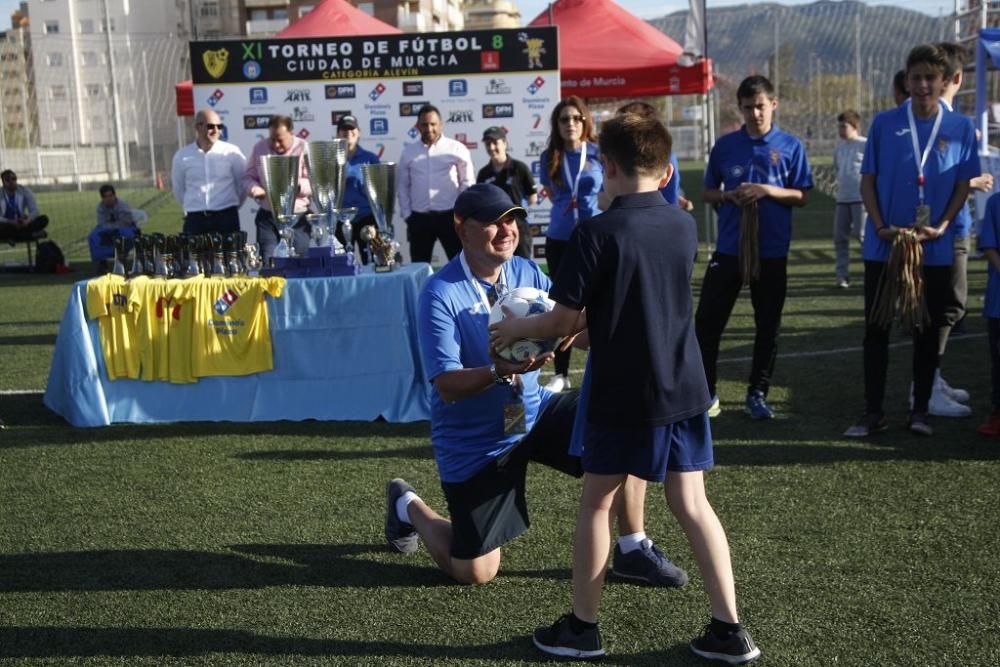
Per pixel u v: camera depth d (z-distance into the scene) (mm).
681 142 44781
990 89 14516
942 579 3570
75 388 6113
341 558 3963
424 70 11516
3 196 14969
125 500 4703
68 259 16984
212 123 8016
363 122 11570
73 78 30031
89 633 3342
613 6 13148
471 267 3553
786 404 6168
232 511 4523
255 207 11703
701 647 3053
